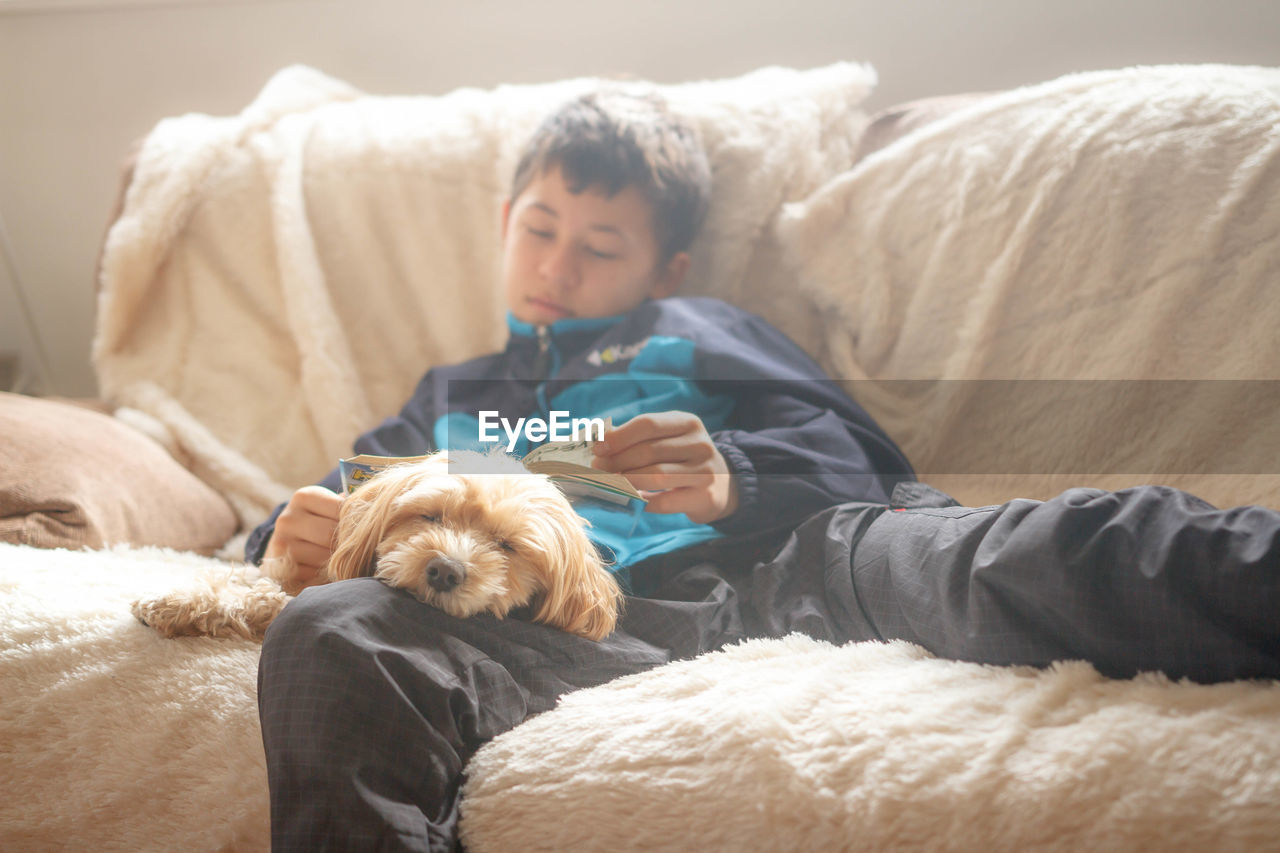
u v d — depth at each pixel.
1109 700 0.58
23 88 1.86
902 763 0.55
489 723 0.66
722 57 1.77
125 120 1.87
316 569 0.83
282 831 0.57
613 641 0.77
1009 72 1.69
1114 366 1.06
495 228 1.37
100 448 1.08
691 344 1.09
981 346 1.13
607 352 1.14
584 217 1.20
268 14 1.82
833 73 1.40
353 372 1.35
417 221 1.38
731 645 0.76
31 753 0.70
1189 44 1.60
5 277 1.91
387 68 1.84
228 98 1.86
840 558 0.85
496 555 0.70
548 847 0.60
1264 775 0.48
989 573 0.67
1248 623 0.57
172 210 1.33
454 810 0.62
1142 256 1.06
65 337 1.93
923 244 1.20
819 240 1.27
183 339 1.34
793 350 1.17
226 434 1.30
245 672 0.71
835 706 0.61
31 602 0.76
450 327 1.38
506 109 1.40
